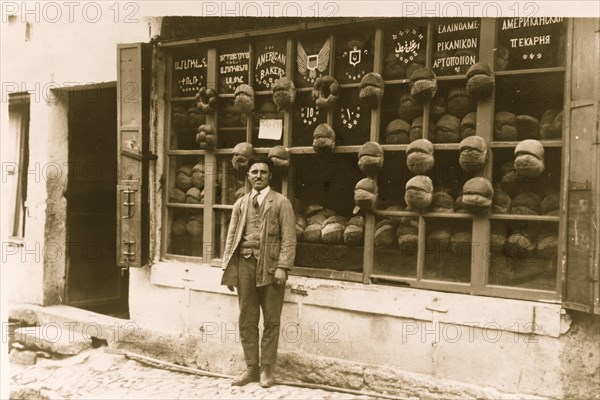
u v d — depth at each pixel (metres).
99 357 5.34
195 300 5.04
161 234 5.34
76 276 6.46
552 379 3.55
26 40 6.35
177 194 5.31
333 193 4.85
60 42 6.10
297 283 4.48
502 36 3.91
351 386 4.20
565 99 3.47
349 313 4.27
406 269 4.20
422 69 3.96
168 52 5.32
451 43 4.07
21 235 6.59
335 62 4.52
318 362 4.34
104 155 6.69
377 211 4.21
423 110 4.03
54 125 6.25
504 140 3.80
